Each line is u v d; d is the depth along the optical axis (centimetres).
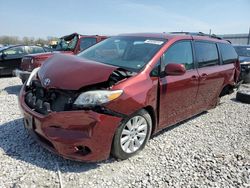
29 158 339
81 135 299
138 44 418
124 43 434
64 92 316
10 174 304
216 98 562
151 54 387
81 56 432
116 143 328
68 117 298
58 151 308
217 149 403
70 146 299
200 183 310
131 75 347
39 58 718
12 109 541
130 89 329
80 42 836
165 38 425
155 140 419
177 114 435
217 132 475
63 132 301
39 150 360
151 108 368
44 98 331
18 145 372
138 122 354
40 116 314
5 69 1054
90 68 330
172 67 372
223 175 329
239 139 448
